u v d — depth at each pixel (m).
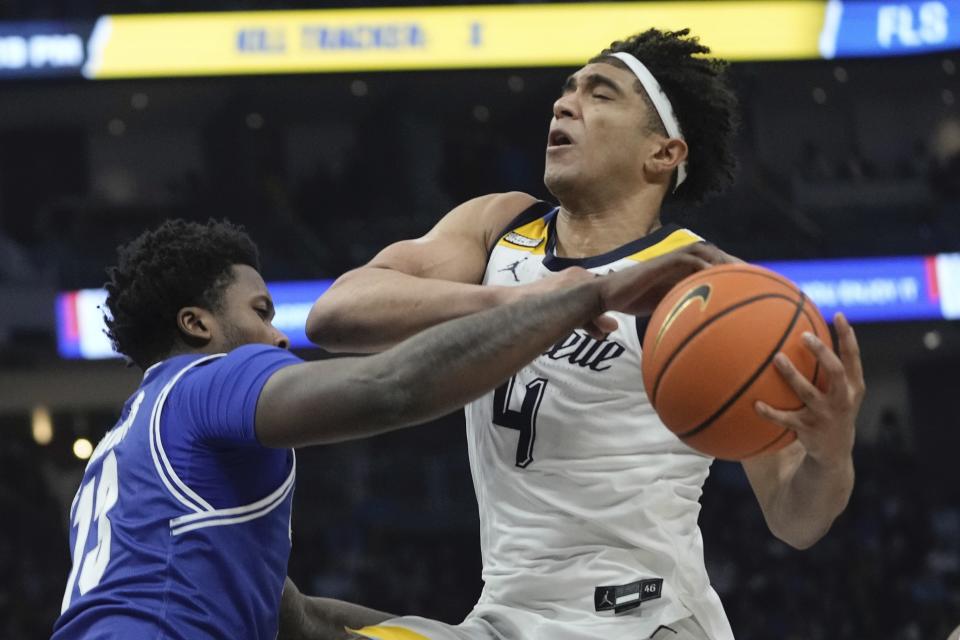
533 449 4.34
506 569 4.38
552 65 18.83
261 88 22.42
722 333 3.44
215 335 4.08
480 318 3.41
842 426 3.52
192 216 23.41
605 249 4.50
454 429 23.91
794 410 3.46
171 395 3.80
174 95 22.64
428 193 23.81
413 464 22.81
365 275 4.32
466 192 23.66
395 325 4.13
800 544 4.24
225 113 23.64
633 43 4.75
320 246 21.89
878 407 25.44
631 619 4.25
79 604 3.72
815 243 20.95
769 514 4.28
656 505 4.31
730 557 21.38
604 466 4.29
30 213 24.25
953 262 19.86
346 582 20.91
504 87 22.73
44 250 21.05
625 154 4.52
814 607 20.56
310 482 22.78
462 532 22.20
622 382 4.27
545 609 4.32
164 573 3.68
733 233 21.45
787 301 3.51
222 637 3.69
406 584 21.09
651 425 4.32
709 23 18.81
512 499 4.41
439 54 18.88
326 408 3.40
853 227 22.55
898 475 22.91
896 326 20.53
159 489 3.74
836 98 24.20
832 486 3.84
